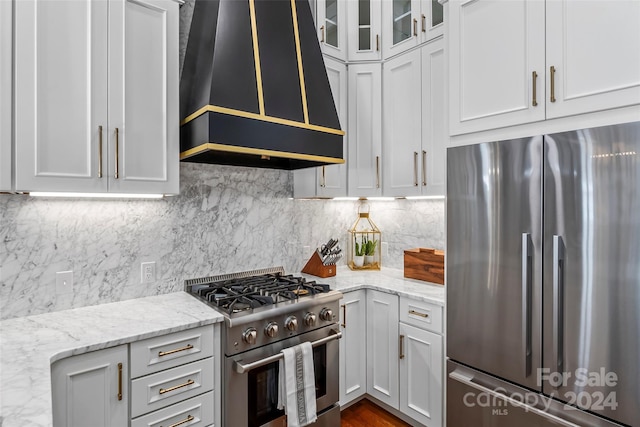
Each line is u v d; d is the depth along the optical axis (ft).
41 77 4.57
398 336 7.23
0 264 5.11
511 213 5.26
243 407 5.54
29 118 4.49
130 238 6.25
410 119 7.78
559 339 4.75
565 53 4.79
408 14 7.97
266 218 8.14
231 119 5.31
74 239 5.71
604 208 4.36
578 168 4.58
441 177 7.25
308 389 5.93
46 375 3.49
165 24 5.66
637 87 4.20
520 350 5.18
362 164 8.35
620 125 4.25
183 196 6.86
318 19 8.13
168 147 5.66
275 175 8.30
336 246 8.77
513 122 5.31
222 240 7.40
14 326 4.91
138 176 5.35
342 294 6.70
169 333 4.92
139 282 6.34
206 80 5.43
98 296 5.93
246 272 7.75
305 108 6.22
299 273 8.73
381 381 7.61
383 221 9.89
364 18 8.56
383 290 7.49
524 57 5.20
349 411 7.83
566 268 4.69
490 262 5.53
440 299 6.57
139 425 4.69
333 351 6.66
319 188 7.90
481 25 5.73
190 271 6.95
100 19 5.02
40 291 5.42
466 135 5.96
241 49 5.72
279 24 6.30
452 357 6.10
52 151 4.64
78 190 4.83
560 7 4.84
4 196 5.13
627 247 4.19
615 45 4.37
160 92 5.59
